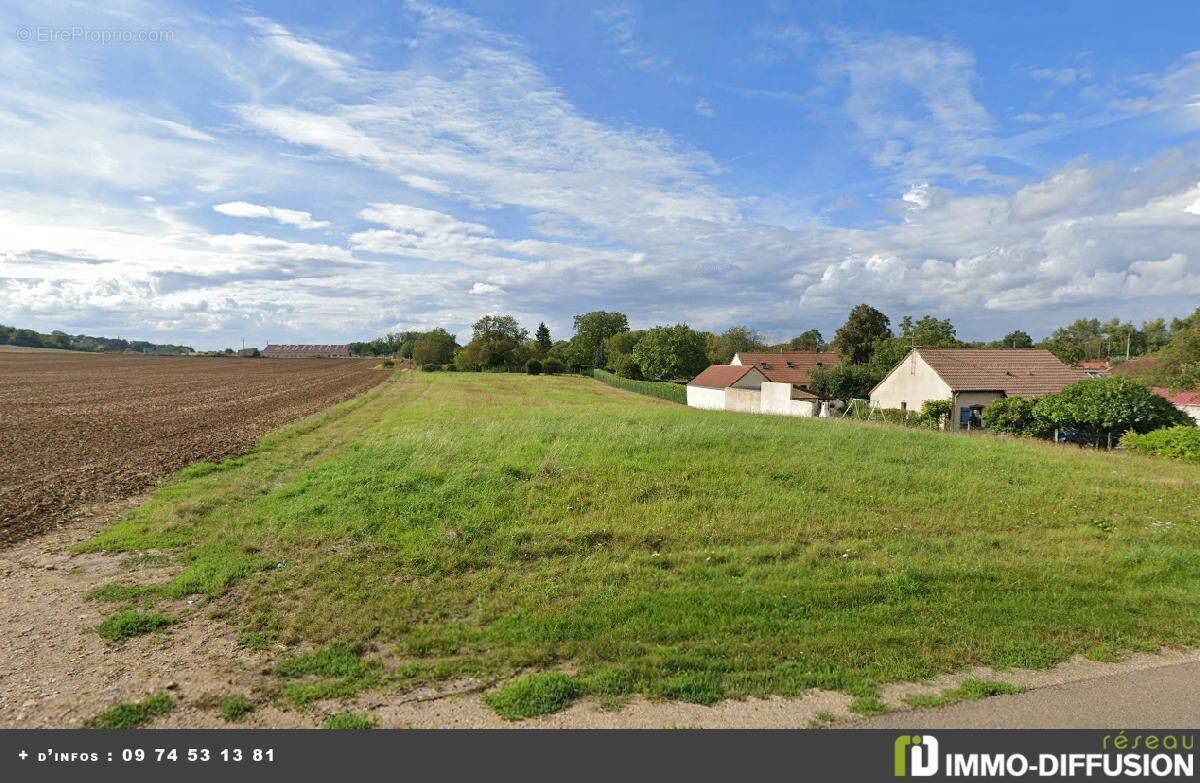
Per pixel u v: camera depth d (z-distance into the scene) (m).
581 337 123.38
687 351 81.81
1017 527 10.52
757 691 5.23
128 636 6.49
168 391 46.66
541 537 9.53
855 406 38.53
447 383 69.94
